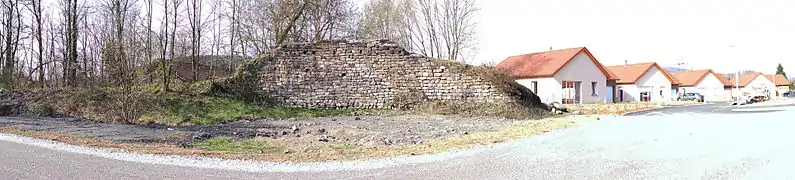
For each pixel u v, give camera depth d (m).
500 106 19.88
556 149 8.70
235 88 20.83
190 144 10.58
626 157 7.66
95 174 6.54
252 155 8.40
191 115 17.61
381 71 21.36
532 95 22.39
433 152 8.66
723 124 13.39
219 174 6.62
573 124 14.24
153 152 8.59
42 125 14.20
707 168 6.64
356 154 8.50
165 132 13.16
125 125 15.05
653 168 6.73
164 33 22.33
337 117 19.08
